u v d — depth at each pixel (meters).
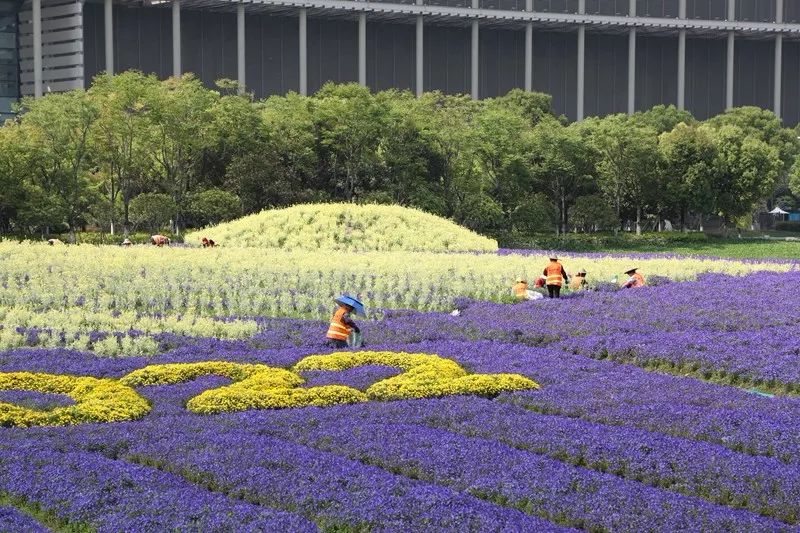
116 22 147.00
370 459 18.67
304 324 35.31
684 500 16.19
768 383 26.91
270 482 16.91
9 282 41.97
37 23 135.50
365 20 153.88
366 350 29.42
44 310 37.47
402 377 25.05
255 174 82.19
